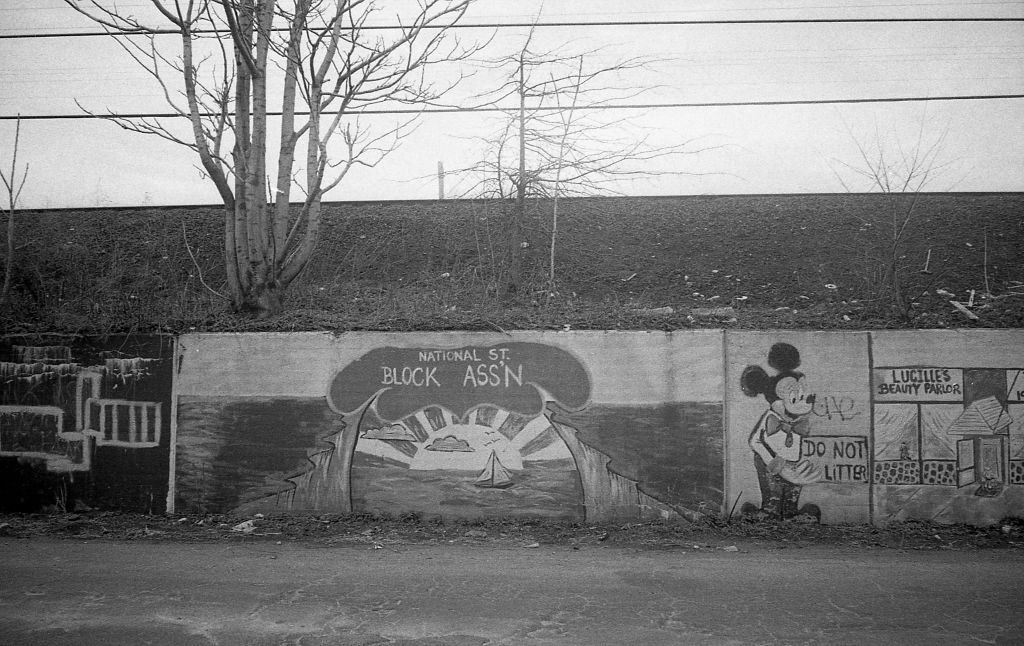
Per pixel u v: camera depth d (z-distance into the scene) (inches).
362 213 649.0
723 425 330.6
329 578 247.6
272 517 341.7
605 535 311.1
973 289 515.5
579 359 338.0
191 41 387.2
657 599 223.6
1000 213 613.3
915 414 323.9
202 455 347.9
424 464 339.6
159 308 399.2
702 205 650.8
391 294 498.6
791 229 609.6
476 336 343.0
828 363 327.9
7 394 360.2
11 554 282.7
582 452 334.3
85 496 351.6
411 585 239.5
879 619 205.0
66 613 211.9
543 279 538.6
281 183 414.3
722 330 334.0
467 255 587.2
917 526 317.4
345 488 341.7
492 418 339.3
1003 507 318.7
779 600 222.4
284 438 345.7
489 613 210.7
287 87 417.7
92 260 593.3
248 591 232.8
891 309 462.9
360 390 344.8
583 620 204.5
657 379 334.3
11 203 526.6
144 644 187.6
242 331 354.0
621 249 596.1
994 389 321.4
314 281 560.1
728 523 323.3
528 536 313.3
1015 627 198.4
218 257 598.5
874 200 637.9
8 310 431.5
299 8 395.2
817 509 325.4
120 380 355.3
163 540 307.7
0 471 355.3
